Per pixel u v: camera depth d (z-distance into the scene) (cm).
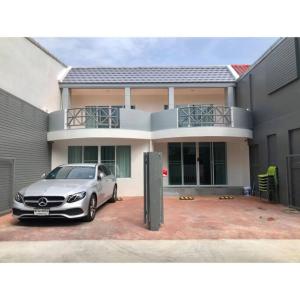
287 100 998
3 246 540
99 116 1198
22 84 1105
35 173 1102
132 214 853
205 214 848
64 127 1199
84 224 720
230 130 1215
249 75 1333
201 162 1398
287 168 988
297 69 924
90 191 757
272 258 473
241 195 1309
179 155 1402
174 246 538
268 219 770
